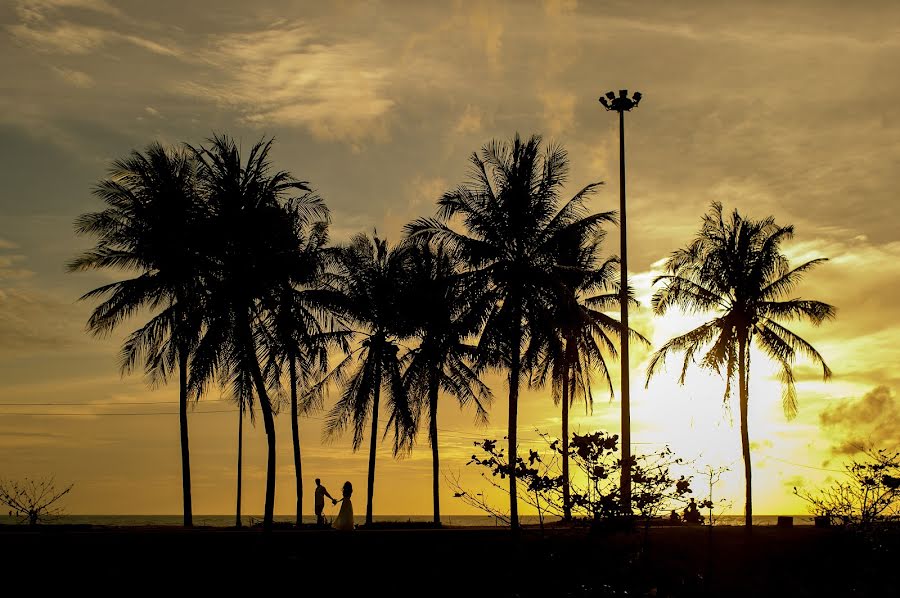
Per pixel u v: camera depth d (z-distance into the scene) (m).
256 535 19.23
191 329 27.67
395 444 39.53
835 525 16.22
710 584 18.27
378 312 39.94
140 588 17.41
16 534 18.11
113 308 32.97
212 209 27.20
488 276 31.61
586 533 15.90
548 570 17.67
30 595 16.59
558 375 35.19
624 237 31.59
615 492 13.86
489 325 31.44
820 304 34.12
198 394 27.89
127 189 33.00
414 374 39.41
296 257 27.38
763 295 35.31
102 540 17.80
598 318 34.94
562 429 37.75
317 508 33.31
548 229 31.91
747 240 35.16
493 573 18.42
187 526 32.47
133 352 32.88
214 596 17.56
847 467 15.59
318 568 18.81
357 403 39.56
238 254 27.06
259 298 27.59
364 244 40.53
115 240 33.47
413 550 19.52
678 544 21.34
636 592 17.23
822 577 17.30
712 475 14.15
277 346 28.00
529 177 31.78
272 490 26.28
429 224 31.91
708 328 35.81
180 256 28.81
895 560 15.46
